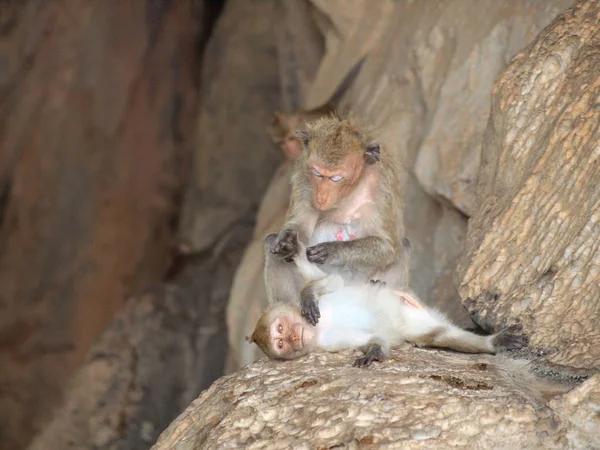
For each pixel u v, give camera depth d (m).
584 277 9.33
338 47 19.05
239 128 23.64
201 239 23.75
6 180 27.77
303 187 10.73
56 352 28.00
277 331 9.59
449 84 13.96
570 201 9.84
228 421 8.22
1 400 27.89
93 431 21.77
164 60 27.00
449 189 13.55
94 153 27.42
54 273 27.86
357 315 9.69
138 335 22.44
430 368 8.80
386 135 15.23
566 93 10.66
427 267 14.26
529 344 9.32
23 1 27.47
